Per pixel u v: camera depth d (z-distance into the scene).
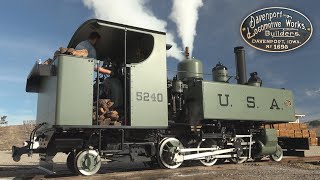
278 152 10.20
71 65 6.56
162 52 7.86
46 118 6.89
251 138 9.67
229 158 9.25
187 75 9.10
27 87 7.79
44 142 6.89
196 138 8.70
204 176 6.65
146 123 7.27
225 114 8.62
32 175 7.06
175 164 7.90
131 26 7.47
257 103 9.43
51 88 6.72
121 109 7.58
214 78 9.77
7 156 15.55
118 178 6.40
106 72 7.66
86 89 6.64
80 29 7.52
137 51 8.40
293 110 10.37
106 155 7.05
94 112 7.04
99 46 8.26
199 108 8.36
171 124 8.30
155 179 6.32
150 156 7.61
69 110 6.40
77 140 6.64
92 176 6.46
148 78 7.49
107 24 7.17
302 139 10.70
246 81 10.20
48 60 7.11
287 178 6.36
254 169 7.79
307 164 9.20
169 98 8.59
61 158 13.89
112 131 7.23
